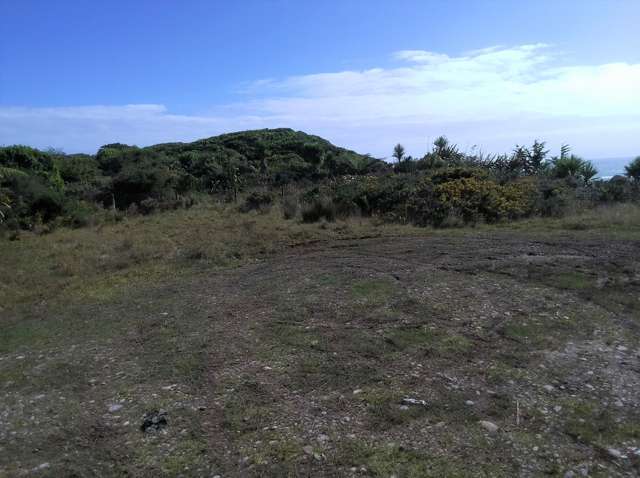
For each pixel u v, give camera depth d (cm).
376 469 283
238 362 449
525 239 935
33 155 2261
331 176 2511
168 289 757
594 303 552
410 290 632
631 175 1684
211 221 1479
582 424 321
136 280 836
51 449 330
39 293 792
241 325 551
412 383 386
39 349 529
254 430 334
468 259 786
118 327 584
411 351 446
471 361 421
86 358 489
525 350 438
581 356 423
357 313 558
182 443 326
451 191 1296
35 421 368
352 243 1009
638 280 620
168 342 515
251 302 639
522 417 332
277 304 617
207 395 390
